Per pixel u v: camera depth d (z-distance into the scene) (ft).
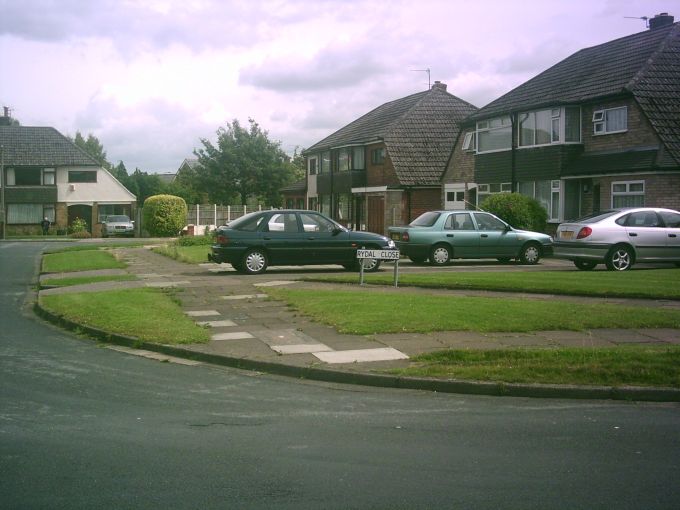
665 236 62.03
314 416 22.98
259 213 64.08
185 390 26.48
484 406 24.29
